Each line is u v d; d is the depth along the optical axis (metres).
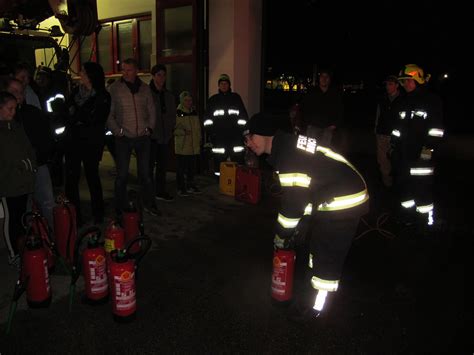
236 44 7.13
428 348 2.62
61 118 4.46
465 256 4.05
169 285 3.39
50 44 7.50
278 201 5.92
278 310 3.03
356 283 3.49
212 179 7.20
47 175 4.00
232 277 3.55
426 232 4.70
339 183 2.61
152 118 4.88
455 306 3.13
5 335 2.66
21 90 3.56
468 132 16.97
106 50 9.09
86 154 4.51
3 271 3.58
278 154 2.59
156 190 5.92
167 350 2.55
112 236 3.29
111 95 4.64
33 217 3.24
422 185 4.65
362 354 2.56
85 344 2.59
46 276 2.96
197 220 5.04
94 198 4.71
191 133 5.98
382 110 6.59
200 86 7.32
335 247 2.69
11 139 3.30
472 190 6.84
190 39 7.45
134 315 2.85
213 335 2.71
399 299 3.23
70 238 3.66
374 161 9.73
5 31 6.88
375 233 4.66
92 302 3.00
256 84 7.62
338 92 6.28
